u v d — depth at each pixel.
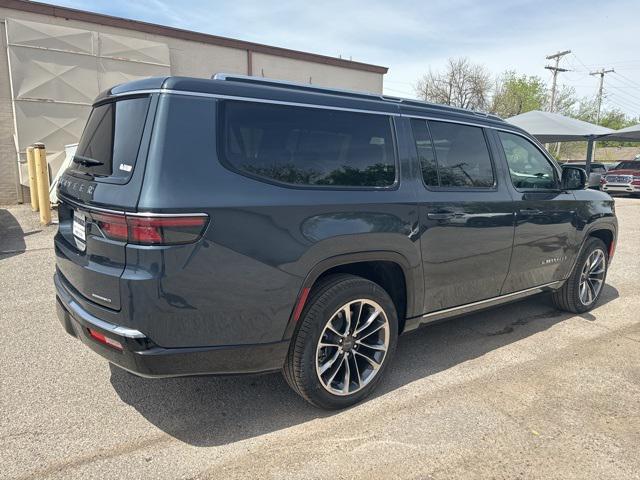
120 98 2.60
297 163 2.67
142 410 2.93
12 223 9.39
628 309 5.04
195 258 2.28
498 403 3.08
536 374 3.50
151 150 2.28
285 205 2.54
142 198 2.20
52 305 4.77
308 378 2.74
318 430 2.76
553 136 19.16
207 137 2.38
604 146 55.62
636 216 13.19
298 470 2.40
